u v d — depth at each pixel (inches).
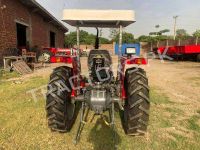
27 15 582.2
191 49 691.4
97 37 175.6
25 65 398.3
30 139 130.0
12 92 237.5
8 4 454.9
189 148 123.9
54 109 128.8
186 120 164.4
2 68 390.0
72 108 154.8
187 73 417.7
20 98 214.2
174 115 174.2
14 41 490.6
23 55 453.7
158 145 125.6
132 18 127.6
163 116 171.2
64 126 132.9
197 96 235.3
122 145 124.0
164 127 150.6
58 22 887.1
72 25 159.8
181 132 143.9
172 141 131.0
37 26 683.4
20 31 604.1
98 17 127.9
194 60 729.6
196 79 345.7
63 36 1248.2
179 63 655.8
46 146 122.3
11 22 472.4
